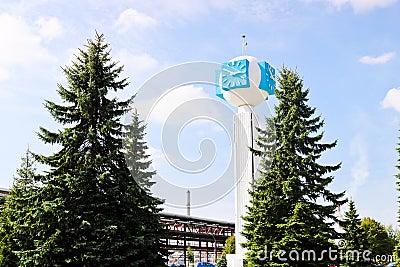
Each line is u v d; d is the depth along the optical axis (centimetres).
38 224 1811
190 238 4922
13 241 2050
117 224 1866
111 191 1900
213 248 5734
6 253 2052
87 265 1777
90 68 2078
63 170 1945
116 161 2041
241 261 3403
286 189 2448
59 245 1809
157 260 2045
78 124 2034
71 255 1808
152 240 1972
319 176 2522
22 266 1814
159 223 2075
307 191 2500
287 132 2608
